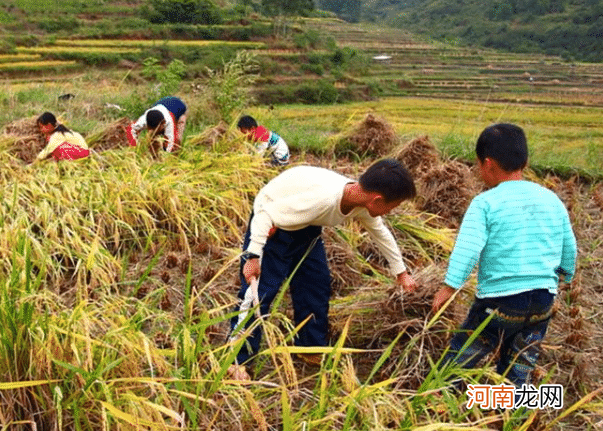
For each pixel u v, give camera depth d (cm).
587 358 370
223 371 254
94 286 372
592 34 11425
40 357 254
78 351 265
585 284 474
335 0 16150
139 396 258
